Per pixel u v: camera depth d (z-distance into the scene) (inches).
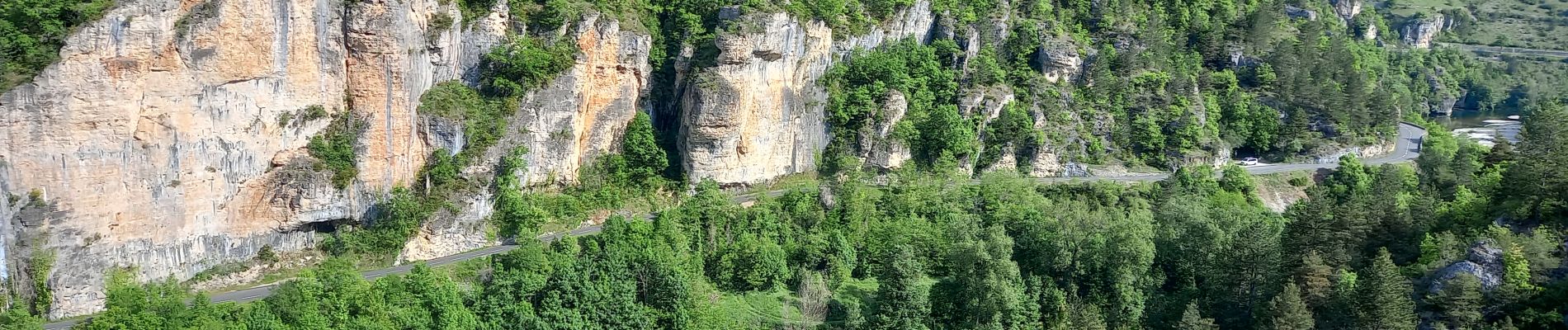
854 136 6619.1
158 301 4089.6
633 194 5920.3
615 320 4229.8
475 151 5339.6
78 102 4244.6
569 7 5605.3
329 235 5103.3
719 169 6048.2
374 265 5017.2
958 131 6668.3
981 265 4517.7
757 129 6146.7
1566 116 5871.1
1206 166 7071.9
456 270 4950.8
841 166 6486.2
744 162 6156.5
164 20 4379.9
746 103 6003.9
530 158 5546.3
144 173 4453.7
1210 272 4616.1
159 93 4434.1
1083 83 7544.3
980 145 6919.3
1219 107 7721.5
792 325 4549.7
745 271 5002.5
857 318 4463.6
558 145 5654.5
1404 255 4505.4
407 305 4279.0
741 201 5994.1
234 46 4591.5
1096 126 7298.2
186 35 4441.4
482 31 5447.8
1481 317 3831.2
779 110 6254.9
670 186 6018.7
